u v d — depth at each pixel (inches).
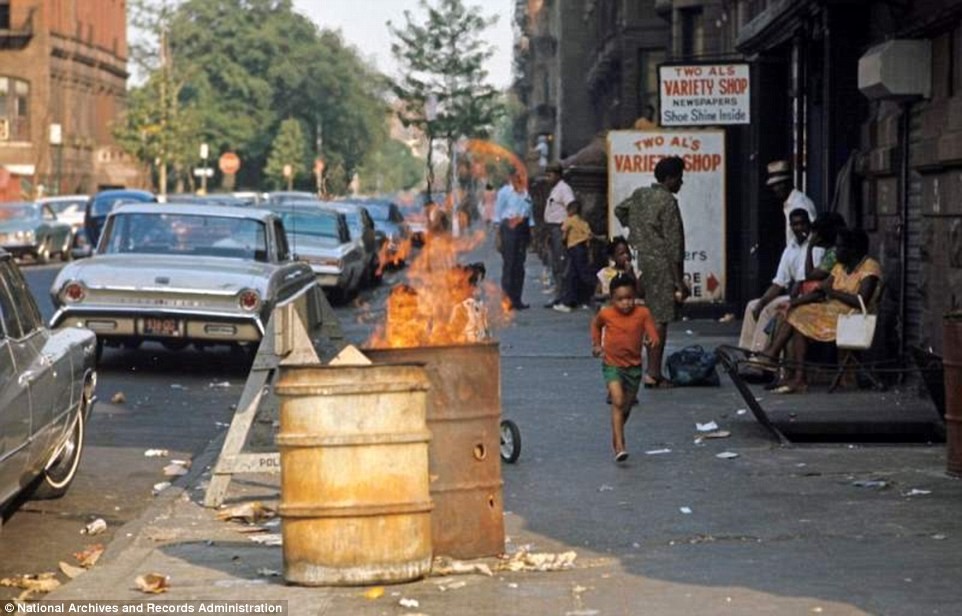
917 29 673.0
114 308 786.8
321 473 354.0
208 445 596.7
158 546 419.5
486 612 334.0
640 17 2094.0
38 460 447.5
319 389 353.1
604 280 1009.5
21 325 444.5
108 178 4069.9
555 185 1283.2
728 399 671.8
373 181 4872.0
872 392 681.6
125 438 617.0
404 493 357.7
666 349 878.4
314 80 4950.8
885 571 366.3
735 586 354.6
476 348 381.4
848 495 462.0
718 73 1003.3
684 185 1052.5
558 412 650.8
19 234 2036.2
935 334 653.9
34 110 3612.2
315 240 1343.5
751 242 1084.5
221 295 784.3
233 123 4886.8
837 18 810.2
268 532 438.0
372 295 1504.7
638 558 388.5
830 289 674.2
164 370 835.4
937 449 545.6
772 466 513.3
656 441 569.0
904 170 708.0
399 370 355.9
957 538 402.3
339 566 355.3
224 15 5036.9
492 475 384.5
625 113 2106.3
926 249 669.3
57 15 3730.3
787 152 1044.5
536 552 395.2
